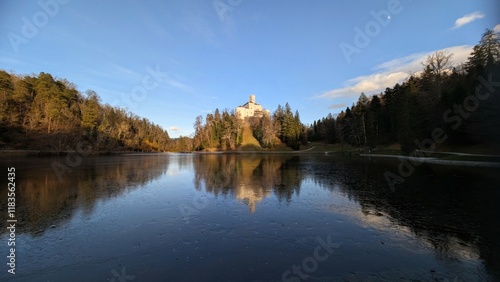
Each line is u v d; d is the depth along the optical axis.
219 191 19.08
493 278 6.75
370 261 7.72
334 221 11.72
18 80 64.00
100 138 76.62
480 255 8.12
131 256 8.10
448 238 9.56
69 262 7.74
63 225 11.24
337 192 18.56
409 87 62.59
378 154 63.06
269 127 120.12
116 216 12.61
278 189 19.84
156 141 138.25
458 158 36.84
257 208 14.14
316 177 26.75
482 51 40.47
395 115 68.56
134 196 17.30
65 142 63.00
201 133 133.12
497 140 36.84
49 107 62.25
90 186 21.20
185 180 24.98
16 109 59.19
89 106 73.75
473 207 13.91
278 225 11.19
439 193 17.61
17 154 53.09
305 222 11.59
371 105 86.69
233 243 9.12
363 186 21.00
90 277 6.86
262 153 101.25
